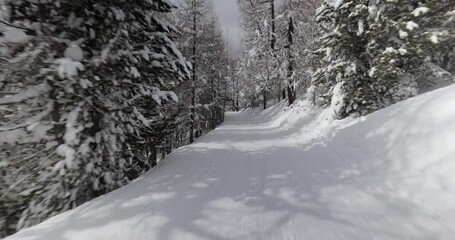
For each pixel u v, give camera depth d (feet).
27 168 19.33
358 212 13.83
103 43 21.81
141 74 24.76
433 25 33.83
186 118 87.10
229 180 19.88
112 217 14.14
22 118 19.25
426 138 18.52
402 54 32.65
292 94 88.12
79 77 18.66
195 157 28.40
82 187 20.16
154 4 25.29
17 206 19.03
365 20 37.65
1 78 18.19
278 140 42.11
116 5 22.44
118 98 22.53
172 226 13.01
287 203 15.44
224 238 12.00
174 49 26.17
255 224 13.16
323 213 13.98
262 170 22.54
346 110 39.75
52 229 13.55
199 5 86.53
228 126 78.38
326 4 41.14
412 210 13.44
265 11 99.55
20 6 18.63
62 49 19.71
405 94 34.37
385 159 20.26
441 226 11.86
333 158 25.13
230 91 198.49
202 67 92.63
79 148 19.20
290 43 89.71
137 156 26.76
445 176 15.11
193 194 17.04
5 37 17.10
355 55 39.65
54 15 19.95
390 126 23.62
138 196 16.85
